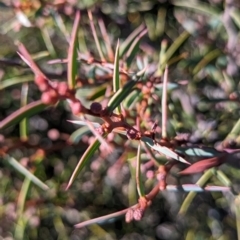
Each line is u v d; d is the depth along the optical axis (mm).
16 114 238
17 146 376
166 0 527
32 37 590
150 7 529
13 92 596
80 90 389
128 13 542
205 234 557
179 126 388
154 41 528
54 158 562
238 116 442
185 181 509
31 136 570
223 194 515
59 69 491
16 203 524
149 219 593
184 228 578
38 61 510
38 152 386
